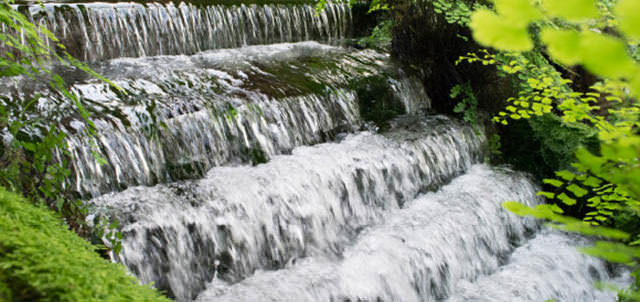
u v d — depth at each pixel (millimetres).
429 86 6082
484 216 4438
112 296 1169
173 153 3656
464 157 5293
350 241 3836
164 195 3350
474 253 4148
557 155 5523
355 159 4246
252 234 3402
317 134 4613
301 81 4863
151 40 5473
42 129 3141
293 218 3621
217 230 3250
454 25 5762
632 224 4156
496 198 4715
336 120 4832
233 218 3346
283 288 3184
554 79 4621
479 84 5973
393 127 5129
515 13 713
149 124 3607
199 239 3166
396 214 4277
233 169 3879
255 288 3180
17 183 2439
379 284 3422
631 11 612
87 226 2844
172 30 5629
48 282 1063
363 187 4160
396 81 5582
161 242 3006
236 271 3281
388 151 4508
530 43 736
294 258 3547
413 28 6008
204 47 5949
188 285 3076
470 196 4645
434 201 4523
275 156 4191
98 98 3773
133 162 3426
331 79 5094
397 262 3600
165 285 2986
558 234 4910
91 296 1104
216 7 6047
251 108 4160
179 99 3994
